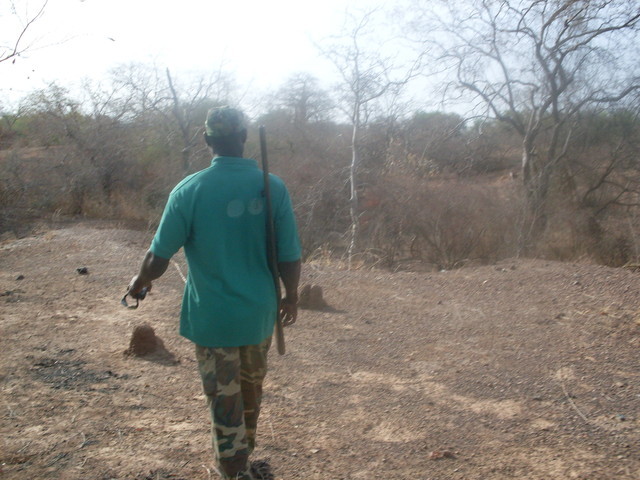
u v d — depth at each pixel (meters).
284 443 3.86
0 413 4.23
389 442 3.87
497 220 13.75
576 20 15.36
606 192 16.41
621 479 3.36
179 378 4.91
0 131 17.89
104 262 9.66
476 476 3.44
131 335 5.78
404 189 14.14
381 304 7.15
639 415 4.16
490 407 4.36
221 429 3.03
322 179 15.05
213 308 2.99
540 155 17.03
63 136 18.05
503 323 6.27
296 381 4.89
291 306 3.29
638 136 16.20
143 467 3.52
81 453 3.69
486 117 16.48
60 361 5.27
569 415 4.19
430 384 4.80
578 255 13.63
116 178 18.09
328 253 12.66
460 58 16.16
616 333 5.80
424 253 13.96
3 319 6.52
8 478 3.39
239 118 3.11
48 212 17.17
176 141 17.84
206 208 2.99
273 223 3.09
